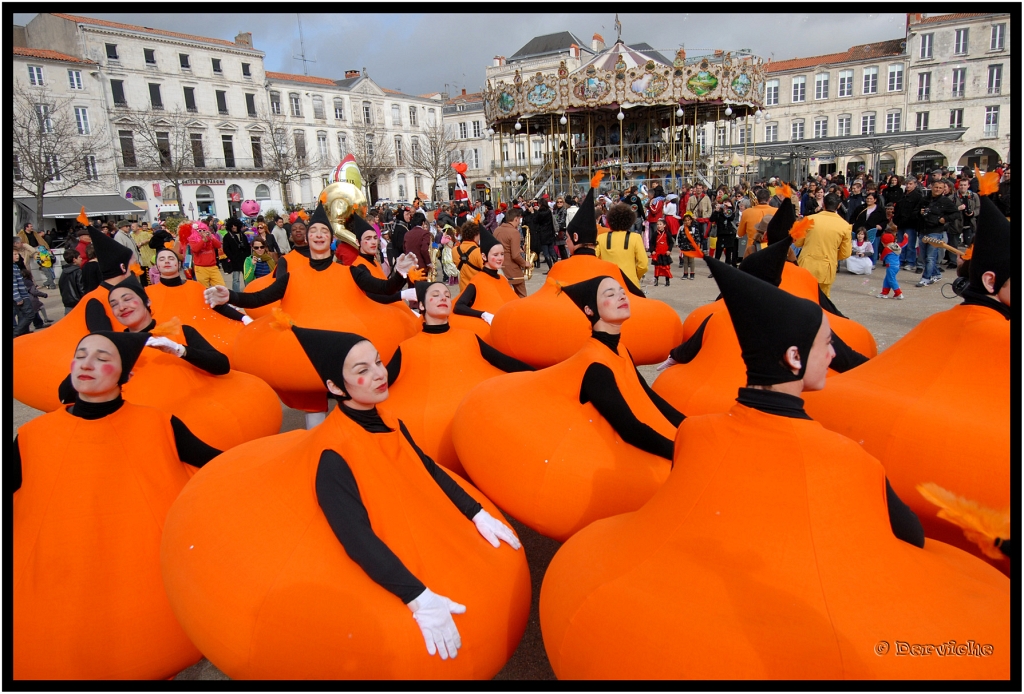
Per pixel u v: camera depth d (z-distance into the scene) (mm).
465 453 3498
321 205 5508
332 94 53188
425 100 59781
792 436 2084
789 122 42844
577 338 5270
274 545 2377
